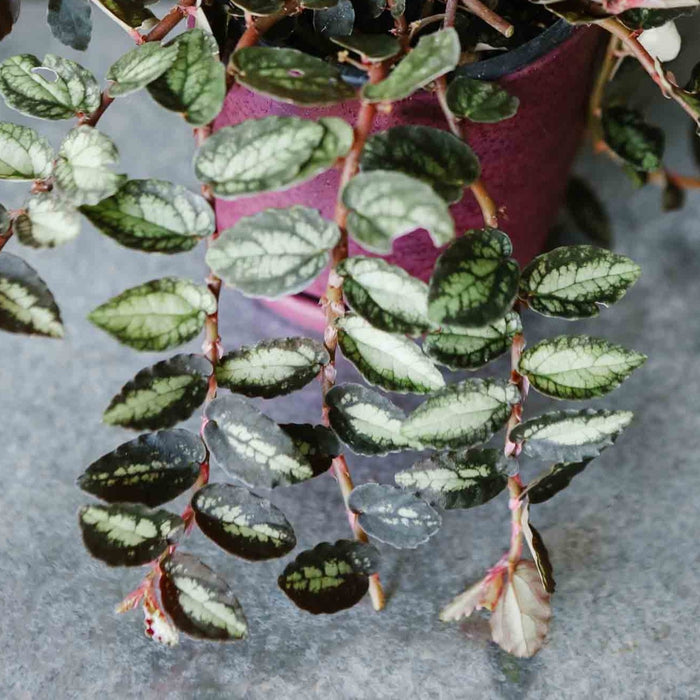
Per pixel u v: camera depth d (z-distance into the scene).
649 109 1.09
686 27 1.01
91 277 1.07
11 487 1.00
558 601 0.97
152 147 1.11
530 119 0.91
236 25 0.89
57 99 0.86
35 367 1.04
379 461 1.01
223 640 0.85
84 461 1.01
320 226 0.83
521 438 0.87
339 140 0.83
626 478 1.00
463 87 0.86
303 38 0.91
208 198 0.84
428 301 0.82
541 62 0.89
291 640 0.96
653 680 0.95
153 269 1.07
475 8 0.89
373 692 0.95
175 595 0.86
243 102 0.91
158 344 0.84
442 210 0.81
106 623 0.96
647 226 1.08
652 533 0.99
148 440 0.86
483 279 0.83
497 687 0.95
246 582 0.98
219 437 0.85
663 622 0.96
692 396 1.03
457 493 0.87
